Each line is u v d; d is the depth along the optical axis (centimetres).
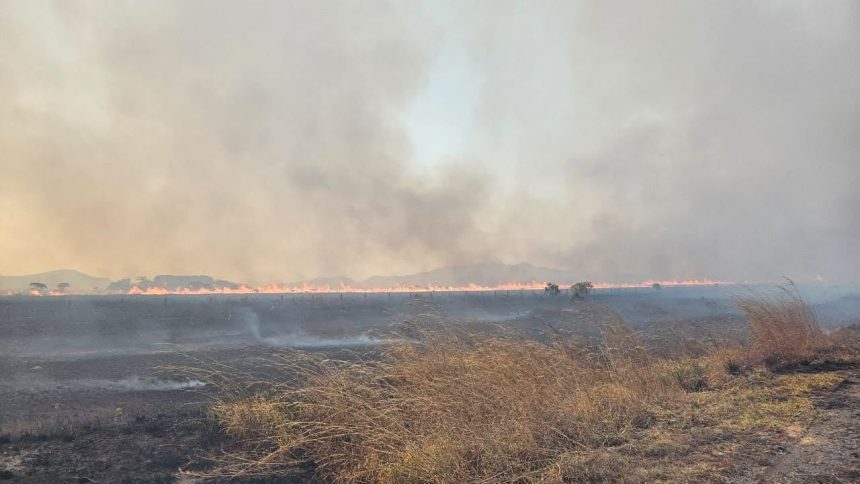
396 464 614
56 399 1316
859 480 482
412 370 809
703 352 1283
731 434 663
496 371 792
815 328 1257
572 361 925
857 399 792
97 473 680
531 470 592
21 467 702
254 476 668
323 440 718
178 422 943
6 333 3009
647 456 602
